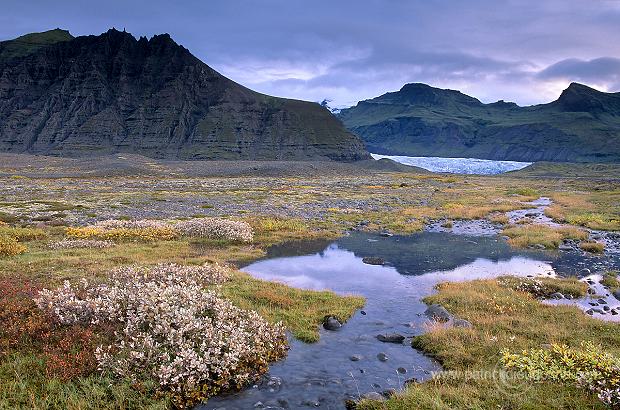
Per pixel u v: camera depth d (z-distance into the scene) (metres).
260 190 77.12
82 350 12.04
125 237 30.62
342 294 20.52
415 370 12.81
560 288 21.20
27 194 60.88
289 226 38.78
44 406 9.88
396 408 10.34
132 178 101.81
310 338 14.84
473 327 15.70
